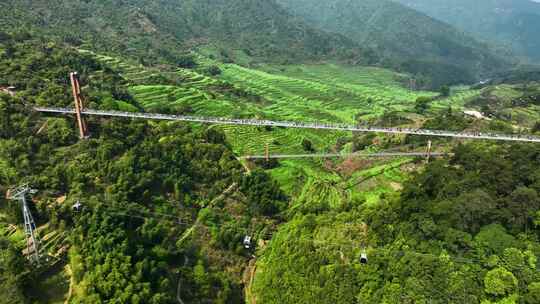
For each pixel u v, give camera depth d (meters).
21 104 110.69
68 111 111.56
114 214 81.69
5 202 83.44
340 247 79.19
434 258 65.94
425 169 97.44
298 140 165.12
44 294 69.50
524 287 59.66
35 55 150.38
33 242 71.94
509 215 68.88
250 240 97.50
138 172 97.62
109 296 66.81
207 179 110.50
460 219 69.56
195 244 92.31
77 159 97.31
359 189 119.69
